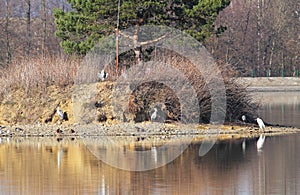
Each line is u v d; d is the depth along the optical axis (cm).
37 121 6084
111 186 3697
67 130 5750
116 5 6756
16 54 11575
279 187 3622
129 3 6688
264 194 3475
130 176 3956
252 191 3544
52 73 6272
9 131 5734
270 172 4016
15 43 12200
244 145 5062
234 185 3684
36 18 13312
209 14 6856
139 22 6850
